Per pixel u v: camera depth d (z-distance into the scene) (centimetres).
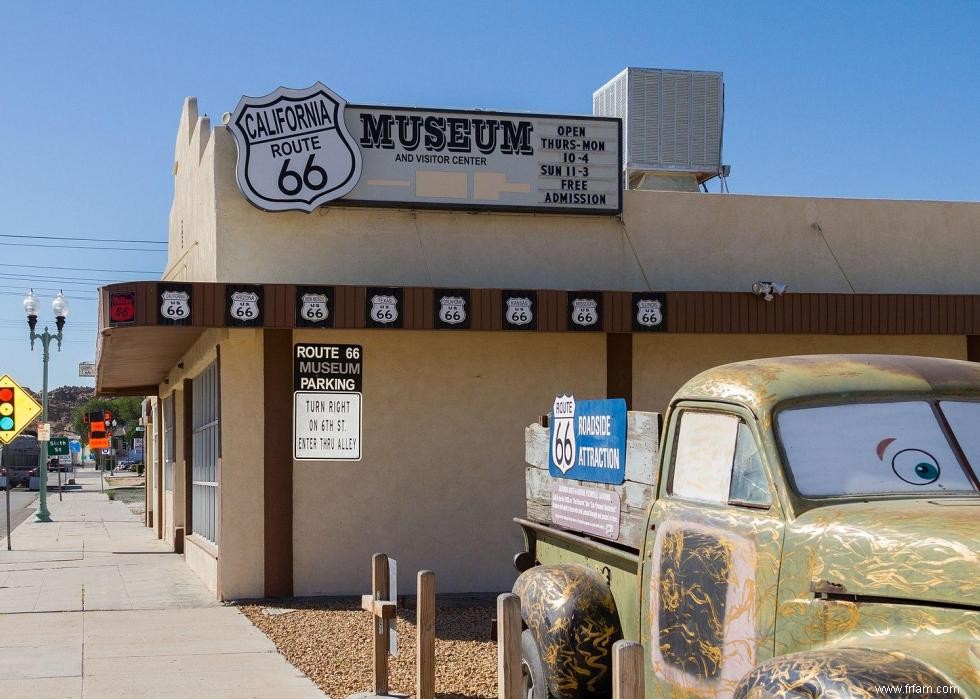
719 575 486
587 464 670
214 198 1420
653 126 1703
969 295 1487
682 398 552
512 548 1470
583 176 1507
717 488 510
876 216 1609
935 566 389
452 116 1471
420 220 1475
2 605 1353
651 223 1543
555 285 1509
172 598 1403
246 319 1272
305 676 948
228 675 952
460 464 1460
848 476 466
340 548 1412
